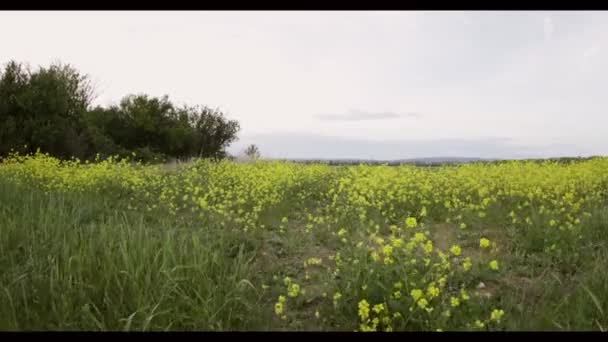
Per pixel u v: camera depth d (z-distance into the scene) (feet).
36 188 29.53
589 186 29.12
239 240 19.76
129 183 33.22
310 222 23.90
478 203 26.05
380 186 29.04
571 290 14.30
